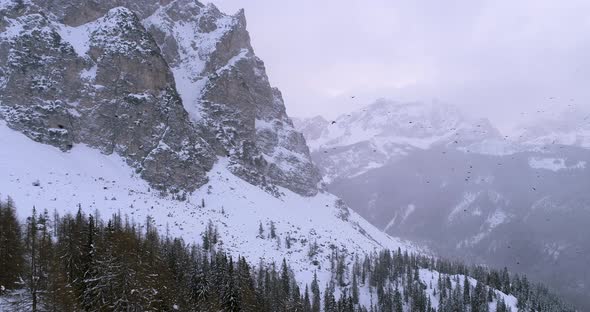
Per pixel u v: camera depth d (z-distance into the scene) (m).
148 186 190.12
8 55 187.38
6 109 179.00
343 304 151.25
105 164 187.25
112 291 70.38
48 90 188.75
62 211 131.38
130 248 82.94
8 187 135.62
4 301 69.06
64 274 75.75
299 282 164.00
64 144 181.50
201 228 163.88
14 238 82.94
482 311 176.00
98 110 198.25
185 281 103.75
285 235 192.25
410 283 183.75
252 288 124.62
